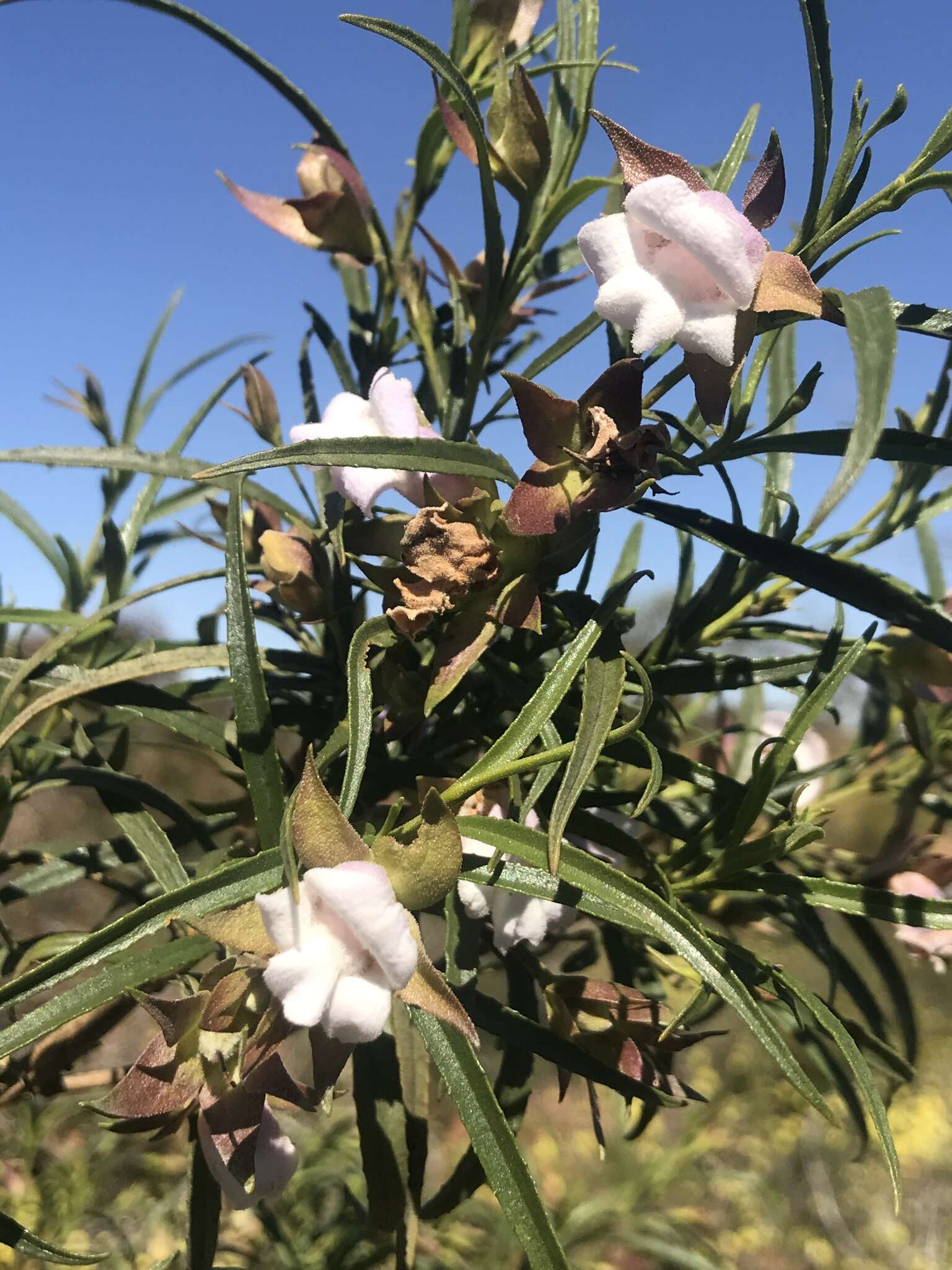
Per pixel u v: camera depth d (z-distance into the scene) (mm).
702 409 122
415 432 148
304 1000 101
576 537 138
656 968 202
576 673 128
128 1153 497
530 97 175
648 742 128
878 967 190
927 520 196
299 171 210
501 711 179
